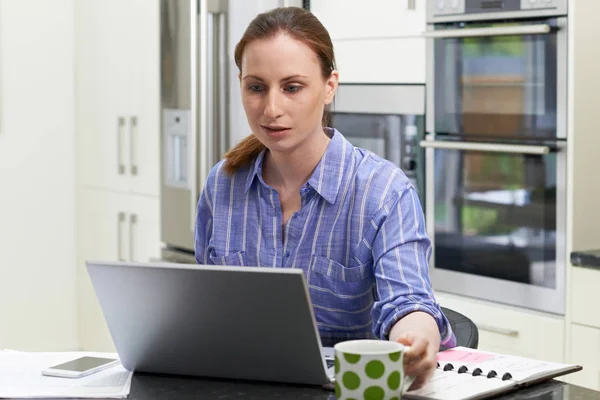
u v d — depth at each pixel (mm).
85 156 5293
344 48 3939
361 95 3891
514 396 1505
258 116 1849
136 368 1726
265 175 2029
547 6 3154
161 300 1606
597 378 3092
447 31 3443
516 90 3295
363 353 1375
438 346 1655
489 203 3436
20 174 5207
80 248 5395
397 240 1867
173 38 4449
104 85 5094
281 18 1854
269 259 2002
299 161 1956
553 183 3203
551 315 3250
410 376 1527
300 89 1838
